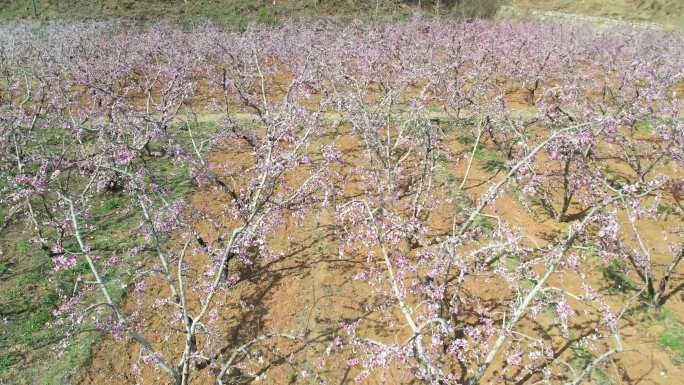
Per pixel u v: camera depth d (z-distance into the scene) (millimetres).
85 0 32656
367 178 11102
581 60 20234
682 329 7363
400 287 7742
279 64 21250
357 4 36281
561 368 6797
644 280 8297
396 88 13102
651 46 20562
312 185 9141
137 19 30797
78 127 10836
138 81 18828
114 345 7426
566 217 9906
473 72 15539
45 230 9820
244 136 11953
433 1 37281
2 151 10719
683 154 9695
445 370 6848
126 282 8469
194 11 33125
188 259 9070
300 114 10523
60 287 8352
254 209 7488
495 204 10422
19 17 29516
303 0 36094
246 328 7785
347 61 18156
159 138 10266
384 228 7777
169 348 7445
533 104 16484
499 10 38000
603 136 10117
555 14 36031
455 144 13391
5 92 16844
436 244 9000
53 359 7164
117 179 10719
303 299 8258
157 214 8508
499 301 7855
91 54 18625
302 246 9430
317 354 7289
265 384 6910
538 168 11531
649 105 13164
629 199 6699
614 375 6695
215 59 21016
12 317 7805
